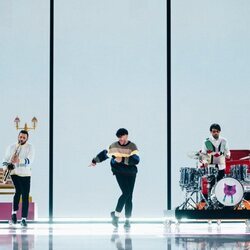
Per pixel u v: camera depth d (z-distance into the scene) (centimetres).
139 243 766
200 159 1014
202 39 1166
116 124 1161
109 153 1005
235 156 1082
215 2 1167
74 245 744
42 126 1159
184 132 1159
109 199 1151
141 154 1156
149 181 1152
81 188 1152
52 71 1156
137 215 1147
